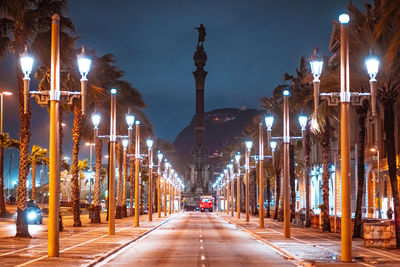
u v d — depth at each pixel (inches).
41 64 1487.5
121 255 1053.8
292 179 2618.1
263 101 2755.9
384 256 983.6
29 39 1358.3
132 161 3462.1
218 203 6368.1
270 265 894.4
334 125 3270.2
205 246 1285.7
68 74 1568.7
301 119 1531.7
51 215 943.0
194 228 2143.2
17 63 1326.3
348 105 890.7
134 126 2906.0
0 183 2851.9
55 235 946.7
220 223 2679.6
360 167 1470.2
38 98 940.6
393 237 1155.9
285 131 1515.7
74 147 1991.9
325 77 1423.5
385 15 959.0
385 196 2549.2
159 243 1365.7
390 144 1179.3
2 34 1318.9
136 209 2129.7
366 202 2832.2
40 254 987.9
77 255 987.9
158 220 2815.0
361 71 1289.4
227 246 1289.4
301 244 1286.9
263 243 1386.6
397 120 2326.5
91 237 1476.4
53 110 938.7
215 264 909.8
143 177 4347.9
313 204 4057.6
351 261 889.5
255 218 3412.9
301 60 2488.9
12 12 1247.5
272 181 4160.9
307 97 1857.8
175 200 5930.1
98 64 2247.8
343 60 893.8
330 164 3235.7
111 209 1567.4
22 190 1382.9
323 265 845.8
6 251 1043.9
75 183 2022.6
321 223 1985.7
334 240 1421.0
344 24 897.5
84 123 2138.3
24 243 1226.6
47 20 1385.3
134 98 2645.2
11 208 3617.1
